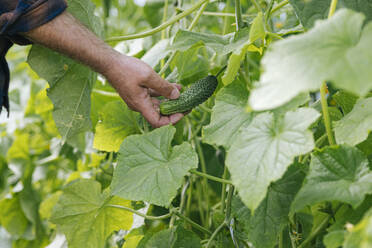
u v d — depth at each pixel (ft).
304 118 3.79
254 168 3.78
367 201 4.22
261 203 4.65
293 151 3.67
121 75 5.36
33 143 11.46
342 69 2.65
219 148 8.39
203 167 7.66
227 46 5.35
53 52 5.81
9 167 10.96
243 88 4.89
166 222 7.29
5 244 11.21
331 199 3.76
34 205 11.05
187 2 10.10
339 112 5.63
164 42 6.85
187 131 8.30
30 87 11.05
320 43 2.87
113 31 12.58
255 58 9.86
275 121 4.13
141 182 4.89
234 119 4.69
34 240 11.07
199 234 7.69
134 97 5.55
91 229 6.13
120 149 5.13
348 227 3.25
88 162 9.26
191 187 7.48
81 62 5.40
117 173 5.04
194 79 7.13
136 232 6.79
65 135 6.17
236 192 5.46
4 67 5.89
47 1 4.99
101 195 5.87
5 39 5.60
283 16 10.41
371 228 2.75
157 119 5.66
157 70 8.18
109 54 5.31
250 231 4.66
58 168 11.21
